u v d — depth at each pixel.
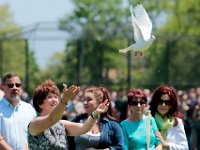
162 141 19.25
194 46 70.50
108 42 87.25
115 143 18.30
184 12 108.25
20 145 18.06
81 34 64.19
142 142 18.92
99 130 18.28
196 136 38.03
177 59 70.44
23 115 18.22
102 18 108.25
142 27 15.62
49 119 14.55
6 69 98.38
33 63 74.00
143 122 19.11
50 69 79.25
